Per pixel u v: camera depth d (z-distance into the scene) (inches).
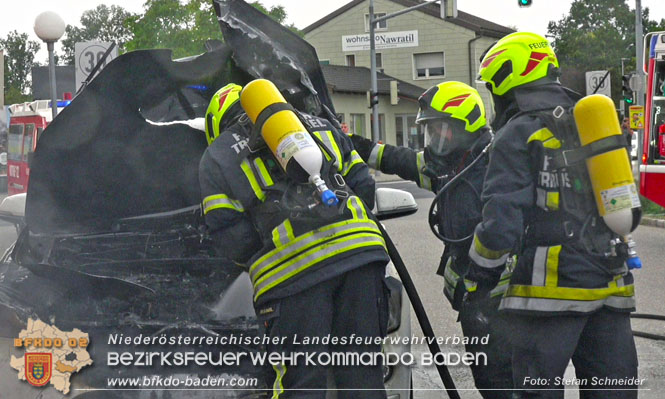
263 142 126.4
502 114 143.9
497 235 129.3
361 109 1546.5
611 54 1672.0
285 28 149.8
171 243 165.5
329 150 129.0
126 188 164.9
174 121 163.8
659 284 330.0
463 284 154.7
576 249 131.6
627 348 137.0
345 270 123.8
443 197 155.6
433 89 158.6
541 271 132.6
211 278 156.3
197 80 155.7
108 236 166.9
